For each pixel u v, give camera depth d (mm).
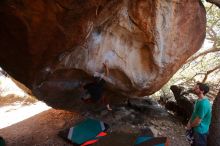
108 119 8523
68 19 5316
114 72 7359
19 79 7027
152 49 7105
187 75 11750
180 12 6941
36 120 9328
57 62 6570
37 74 6711
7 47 6148
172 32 7039
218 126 7109
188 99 9297
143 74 7434
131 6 6656
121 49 7133
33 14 5207
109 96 8109
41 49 5984
